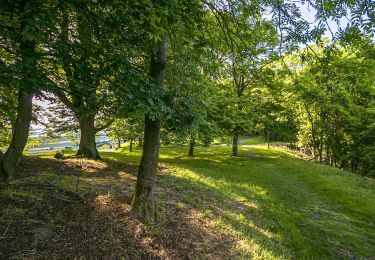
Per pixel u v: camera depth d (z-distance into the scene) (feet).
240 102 65.72
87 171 31.40
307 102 63.36
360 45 13.75
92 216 16.48
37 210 15.85
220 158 68.80
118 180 27.89
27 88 10.76
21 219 14.53
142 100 12.96
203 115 29.35
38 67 11.83
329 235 23.34
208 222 20.12
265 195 33.19
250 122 63.05
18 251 12.10
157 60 17.62
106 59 14.07
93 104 15.80
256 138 166.81
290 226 23.48
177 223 18.62
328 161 85.51
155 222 17.81
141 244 15.07
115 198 19.79
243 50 21.72
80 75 14.23
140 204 18.25
